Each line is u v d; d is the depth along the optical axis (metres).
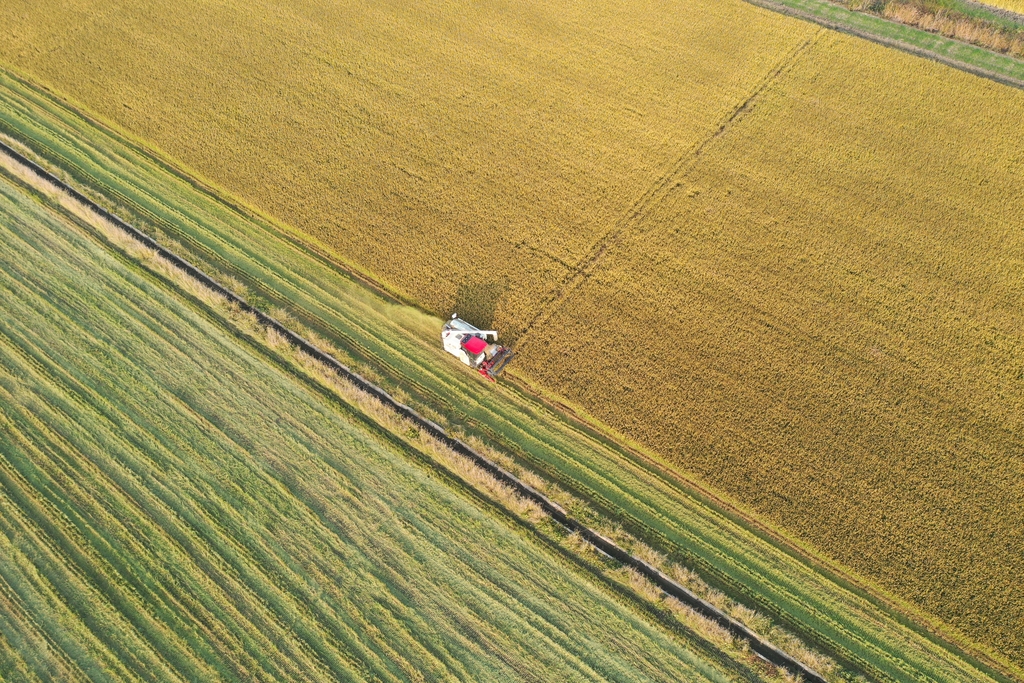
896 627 21.20
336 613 22.09
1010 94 35.00
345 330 28.38
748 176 32.56
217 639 21.81
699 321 27.83
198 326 28.64
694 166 33.09
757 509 23.27
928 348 26.69
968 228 30.17
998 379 25.77
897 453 24.28
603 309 28.30
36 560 23.45
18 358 28.17
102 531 23.91
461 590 22.34
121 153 35.03
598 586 22.17
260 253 30.95
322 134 35.31
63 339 28.61
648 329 27.62
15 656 21.77
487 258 30.11
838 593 21.84
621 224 31.02
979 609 21.17
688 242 30.28
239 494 24.38
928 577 21.80
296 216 31.91
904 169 32.44
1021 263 28.89
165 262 30.17
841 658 20.70
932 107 34.81
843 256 29.56
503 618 21.83
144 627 22.11
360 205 32.25
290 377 27.03
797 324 27.61
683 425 25.19
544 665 21.05
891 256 29.47
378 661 21.28
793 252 29.80
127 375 27.39
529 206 31.83
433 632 21.69
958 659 20.61
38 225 32.44
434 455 24.84
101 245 31.50
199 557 23.22
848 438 24.69
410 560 22.91
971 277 28.62
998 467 23.81
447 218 31.61
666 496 23.91
